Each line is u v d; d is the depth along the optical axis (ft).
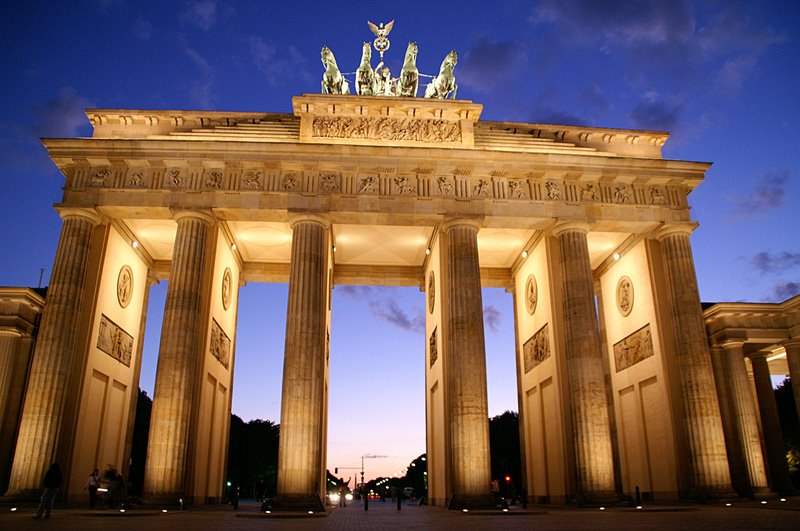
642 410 188.34
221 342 188.14
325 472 179.93
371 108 178.81
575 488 160.56
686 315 171.32
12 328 170.19
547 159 173.88
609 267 213.66
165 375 149.59
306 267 161.27
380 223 173.58
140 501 139.64
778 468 205.87
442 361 171.22
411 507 209.87
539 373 191.01
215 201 165.58
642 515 118.32
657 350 178.50
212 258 168.66
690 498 161.17
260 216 168.96
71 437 152.87
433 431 195.62
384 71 200.13
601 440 155.94
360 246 212.02
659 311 178.81
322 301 161.27
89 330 162.61
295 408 148.25
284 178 168.96
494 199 172.14
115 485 146.10
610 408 209.15
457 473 151.12
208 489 176.45
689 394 165.99
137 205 164.25
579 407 159.53
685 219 178.81
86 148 165.48
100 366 171.42
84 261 162.81
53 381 150.00
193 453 152.76
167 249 206.80
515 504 189.88
